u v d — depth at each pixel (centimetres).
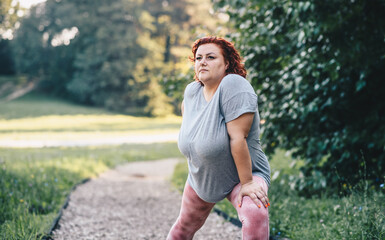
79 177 804
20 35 5075
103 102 4612
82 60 4566
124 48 4494
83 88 4481
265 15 485
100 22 4612
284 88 498
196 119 238
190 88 255
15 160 894
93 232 426
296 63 441
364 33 439
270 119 511
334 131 512
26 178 588
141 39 4519
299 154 535
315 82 466
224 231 423
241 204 226
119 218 501
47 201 535
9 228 353
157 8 4978
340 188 488
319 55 439
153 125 3575
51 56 5044
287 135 536
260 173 243
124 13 4684
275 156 875
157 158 1424
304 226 397
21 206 456
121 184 806
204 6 4562
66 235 403
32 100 4719
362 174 475
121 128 3127
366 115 494
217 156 228
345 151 471
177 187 749
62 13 4769
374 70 474
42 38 5009
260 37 497
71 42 4738
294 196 507
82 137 2303
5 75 5928
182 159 1322
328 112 493
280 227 391
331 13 420
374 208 345
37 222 404
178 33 4816
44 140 2008
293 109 484
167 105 4525
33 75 5300
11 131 2422
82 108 4481
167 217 520
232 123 225
